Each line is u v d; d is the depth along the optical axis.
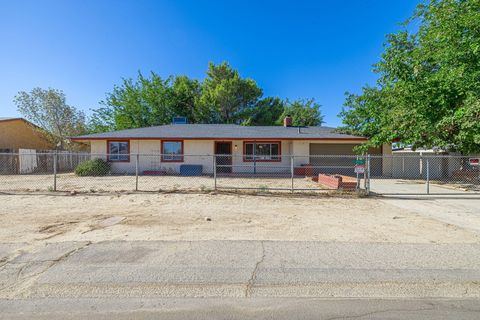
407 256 4.52
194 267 4.07
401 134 14.56
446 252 4.70
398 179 17.03
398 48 14.23
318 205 8.73
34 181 14.45
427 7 13.43
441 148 14.27
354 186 11.33
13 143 24.52
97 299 3.27
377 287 3.58
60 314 2.97
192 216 7.17
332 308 3.11
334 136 18.53
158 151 19.27
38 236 5.45
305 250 4.76
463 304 3.20
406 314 3.00
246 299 3.29
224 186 12.62
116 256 4.44
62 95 28.67
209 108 34.50
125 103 34.34
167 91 35.09
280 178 16.69
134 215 7.22
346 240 5.33
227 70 36.00
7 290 3.45
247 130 21.11
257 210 7.95
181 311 3.04
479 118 10.13
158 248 4.80
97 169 17.80
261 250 4.75
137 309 3.08
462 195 10.55
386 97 16.25
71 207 8.14
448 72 11.70
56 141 27.92
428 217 7.28
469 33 11.25
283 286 3.58
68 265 4.11
